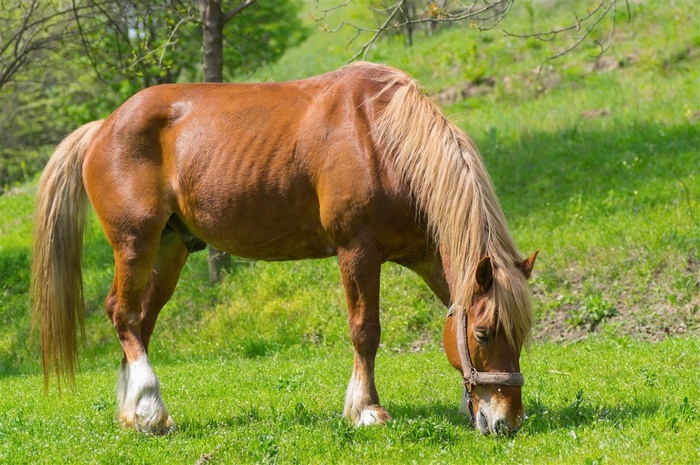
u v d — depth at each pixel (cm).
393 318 1495
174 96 870
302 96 823
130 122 861
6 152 3797
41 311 894
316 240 821
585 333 1369
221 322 1603
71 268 902
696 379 895
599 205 1705
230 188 816
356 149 763
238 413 871
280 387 1015
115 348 1620
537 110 2406
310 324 1537
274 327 1559
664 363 1020
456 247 714
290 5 3331
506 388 683
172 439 771
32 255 902
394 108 764
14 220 2509
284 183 798
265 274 1698
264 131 813
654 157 1859
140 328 878
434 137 739
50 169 912
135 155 855
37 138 3969
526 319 675
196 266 1862
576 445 648
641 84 2377
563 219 1684
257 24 2961
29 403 1020
